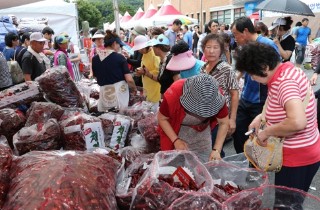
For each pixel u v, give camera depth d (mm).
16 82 5137
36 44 4602
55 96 3346
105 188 1521
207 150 2424
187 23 16547
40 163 1594
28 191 1374
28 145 2547
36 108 3045
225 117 2311
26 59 4520
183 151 1871
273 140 1979
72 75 6070
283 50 4758
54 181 1399
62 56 5762
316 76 4348
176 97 2121
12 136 2947
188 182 1741
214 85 1999
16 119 2965
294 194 1678
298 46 11242
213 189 1676
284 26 4898
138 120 3408
